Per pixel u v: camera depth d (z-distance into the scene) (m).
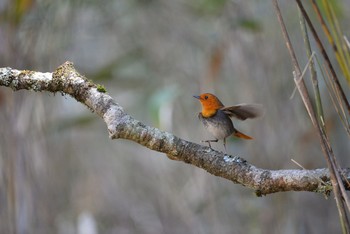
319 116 4.63
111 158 14.89
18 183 9.34
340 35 4.27
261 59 10.63
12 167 9.16
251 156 10.77
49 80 5.25
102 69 11.76
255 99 10.55
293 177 4.71
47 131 10.28
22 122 9.38
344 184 4.62
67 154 13.15
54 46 10.34
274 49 10.60
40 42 10.09
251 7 10.84
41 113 9.98
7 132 9.15
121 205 14.37
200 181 11.61
